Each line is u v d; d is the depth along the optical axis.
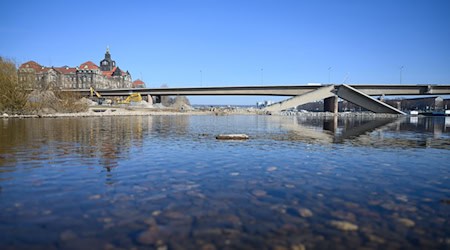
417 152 13.87
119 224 5.04
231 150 13.95
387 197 6.72
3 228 4.85
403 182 8.10
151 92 118.12
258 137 20.75
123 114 80.62
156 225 5.01
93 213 5.54
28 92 61.41
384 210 5.87
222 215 5.50
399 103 171.00
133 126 32.03
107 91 121.94
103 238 4.51
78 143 16.06
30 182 7.72
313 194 6.89
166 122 42.97
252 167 9.97
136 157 11.75
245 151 13.66
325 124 40.38
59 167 9.66
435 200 6.54
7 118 50.88
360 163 10.88
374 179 8.42
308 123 42.94
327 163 10.83
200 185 7.59
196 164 10.41
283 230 4.88
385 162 11.12
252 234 4.71
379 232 4.86
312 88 101.88
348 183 7.95
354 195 6.84
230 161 11.05
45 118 51.50
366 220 5.35
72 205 5.97
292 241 4.49
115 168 9.59
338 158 11.95
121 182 7.81
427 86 89.94
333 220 5.32
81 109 73.44
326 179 8.37
